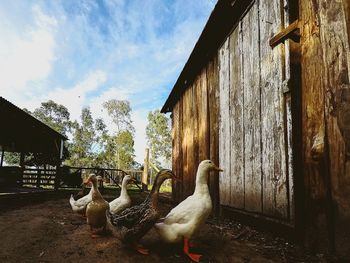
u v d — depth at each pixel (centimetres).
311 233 305
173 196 994
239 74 485
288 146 336
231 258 288
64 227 446
